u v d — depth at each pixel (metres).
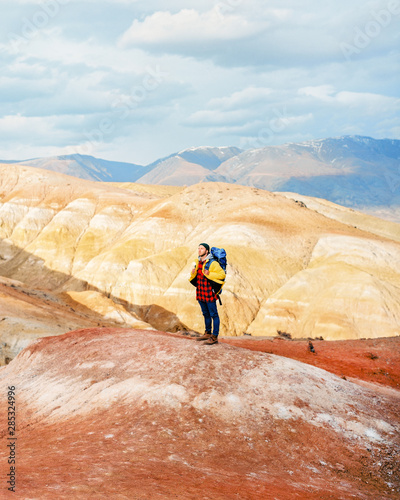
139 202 142.25
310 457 7.01
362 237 102.88
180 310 85.94
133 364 9.91
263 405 8.17
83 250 124.12
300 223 110.06
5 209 141.75
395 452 7.45
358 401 9.11
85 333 13.16
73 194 152.12
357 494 5.88
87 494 3.89
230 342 18.42
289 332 77.06
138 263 96.62
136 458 5.70
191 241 105.94
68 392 9.64
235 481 5.34
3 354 33.09
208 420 7.53
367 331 73.12
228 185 132.75
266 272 90.25
